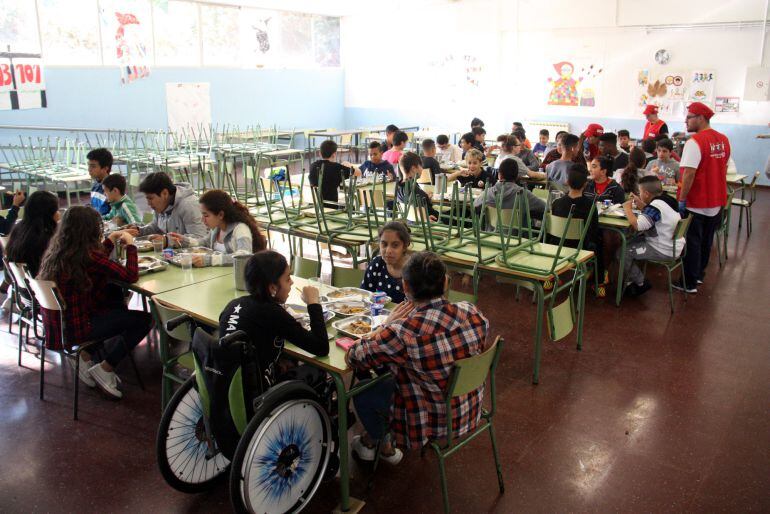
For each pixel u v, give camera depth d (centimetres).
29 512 227
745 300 452
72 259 277
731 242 607
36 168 664
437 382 206
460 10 1084
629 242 442
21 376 330
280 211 453
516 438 276
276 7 1099
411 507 231
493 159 739
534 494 238
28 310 339
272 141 1110
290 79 1170
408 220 403
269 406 200
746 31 833
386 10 1181
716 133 449
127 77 910
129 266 292
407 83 1191
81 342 288
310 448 219
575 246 438
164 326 262
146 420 289
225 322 213
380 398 232
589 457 262
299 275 321
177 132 895
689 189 451
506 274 320
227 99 1066
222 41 1045
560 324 309
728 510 230
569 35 978
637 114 942
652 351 365
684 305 441
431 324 202
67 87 841
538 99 1034
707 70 871
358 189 482
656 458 262
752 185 613
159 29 949
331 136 1045
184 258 314
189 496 237
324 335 219
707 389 321
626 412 298
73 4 835
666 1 882
